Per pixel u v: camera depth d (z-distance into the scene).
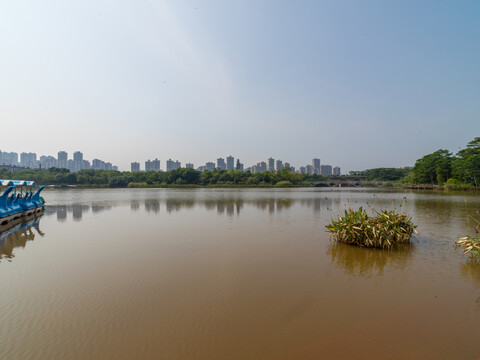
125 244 12.16
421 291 7.13
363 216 12.27
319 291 7.14
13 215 18.41
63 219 19.97
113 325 5.47
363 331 5.26
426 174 85.25
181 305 6.34
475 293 7.00
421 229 15.48
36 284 7.61
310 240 12.91
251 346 4.80
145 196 48.78
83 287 7.39
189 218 20.30
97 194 56.47
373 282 7.75
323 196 47.56
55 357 4.51
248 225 17.11
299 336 5.10
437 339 5.00
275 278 8.07
